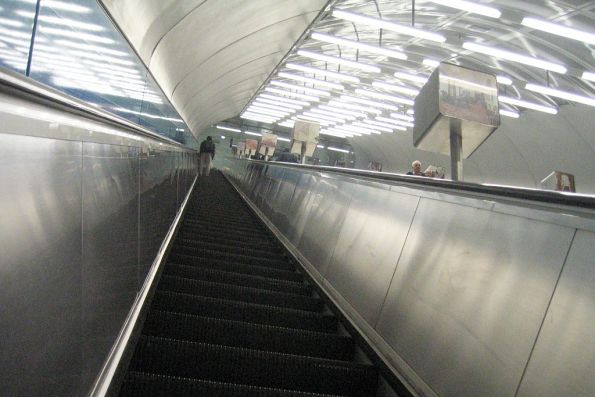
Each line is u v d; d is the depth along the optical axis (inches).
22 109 44.8
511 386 66.5
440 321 89.4
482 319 78.4
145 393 81.4
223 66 536.4
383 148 1187.9
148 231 134.3
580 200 63.8
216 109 1026.7
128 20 240.2
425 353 89.0
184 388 82.7
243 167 650.2
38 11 131.5
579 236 65.6
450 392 77.8
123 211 93.7
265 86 756.0
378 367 101.3
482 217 90.4
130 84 278.4
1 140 41.4
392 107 741.9
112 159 85.4
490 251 83.9
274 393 85.4
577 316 60.9
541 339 64.9
